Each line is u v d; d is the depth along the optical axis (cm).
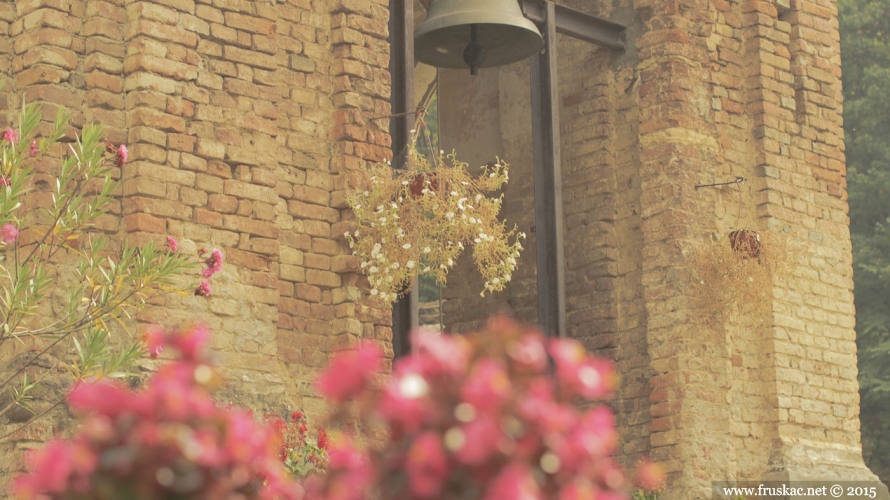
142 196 639
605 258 965
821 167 1022
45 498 220
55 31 645
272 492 232
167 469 213
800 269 983
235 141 687
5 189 512
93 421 218
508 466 198
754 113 992
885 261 2095
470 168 1083
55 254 616
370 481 209
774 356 945
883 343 2017
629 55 984
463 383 206
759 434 940
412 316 755
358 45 768
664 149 947
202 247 581
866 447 2005
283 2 747
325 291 740
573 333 976
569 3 1028
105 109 649
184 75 670
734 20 1005
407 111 794
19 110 644
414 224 733
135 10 660
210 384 229
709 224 946
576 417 208
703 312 920
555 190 892
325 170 751
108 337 606
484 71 1088
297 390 712
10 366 590
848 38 2331
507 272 763
